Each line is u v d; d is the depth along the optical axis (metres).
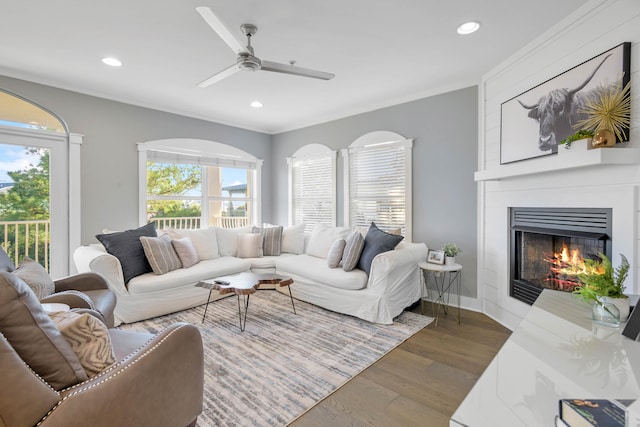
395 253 3.15
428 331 2.89
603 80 2.04
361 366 2.26
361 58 2.90
